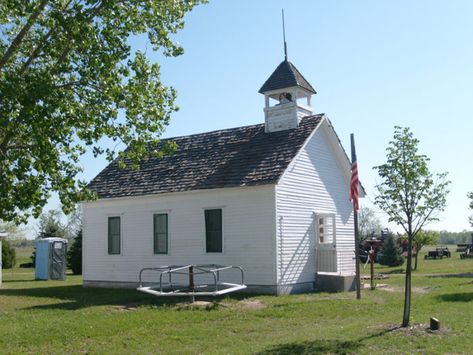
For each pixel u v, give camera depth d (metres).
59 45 13.67
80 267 43.81
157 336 13.17
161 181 25.41
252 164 23.20
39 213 13.62
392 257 47.28
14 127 12.72
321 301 18.83
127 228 26.12
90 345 12.27
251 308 17.23
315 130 23.95
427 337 11.90
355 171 20.36
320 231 25.50
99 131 14.03
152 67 15.03
